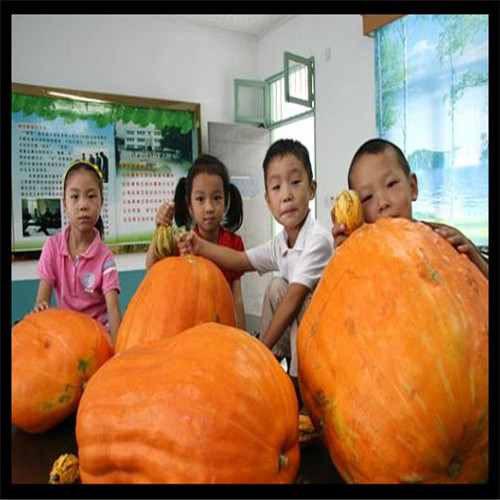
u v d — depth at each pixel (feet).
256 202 8.16
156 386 0.93
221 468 0.86
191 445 0.86
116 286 3.24
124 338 1.42
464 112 4.47
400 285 0.97
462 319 0.92
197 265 1.52
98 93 6.98
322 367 1.02
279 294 2.91
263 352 1.04
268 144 8.30
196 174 3.47
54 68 6.76
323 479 1.12
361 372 0.93
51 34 6.72
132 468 0.91
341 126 6.44
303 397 1.12
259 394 0.92
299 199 2.70
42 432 1.48
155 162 7.45
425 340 0.90
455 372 0.88
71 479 1.10
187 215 3.93
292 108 7.88
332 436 0.98
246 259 2.90
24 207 6.45
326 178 6.75
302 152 2.77
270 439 0.91
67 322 1.52
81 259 3.24
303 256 2.49
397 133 5.16
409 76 4.98
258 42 8.54
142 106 7.33
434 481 0.89
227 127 7.87
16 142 6.44
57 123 6.71
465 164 4.47
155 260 1.89
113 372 1.03
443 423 0.86
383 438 0.89
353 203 1.42
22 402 1.39
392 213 2.00
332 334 1.02
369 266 1.04
